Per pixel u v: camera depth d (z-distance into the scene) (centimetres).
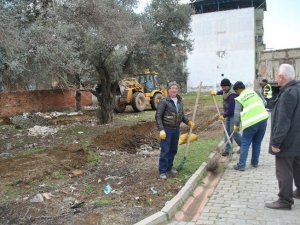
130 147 1127
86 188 695
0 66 945
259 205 589
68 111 2447
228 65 5012
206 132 1353
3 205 615
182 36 2175
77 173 788
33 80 1151
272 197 624
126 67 1748
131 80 2403
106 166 858
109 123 1711
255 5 5194
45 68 1101
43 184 723
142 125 1600
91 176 778
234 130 859
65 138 1331
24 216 570
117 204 604
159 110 717
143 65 1839
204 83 5106
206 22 5044
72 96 2612
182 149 998
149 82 2508
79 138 1312
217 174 784
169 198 623
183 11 2048
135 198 627
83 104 2817
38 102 2355
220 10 5306
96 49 1445
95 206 598
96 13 1257
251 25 4891
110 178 757
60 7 1145
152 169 812
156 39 1939
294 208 573
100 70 1655
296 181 604
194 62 5122
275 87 2077
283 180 561
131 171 806
